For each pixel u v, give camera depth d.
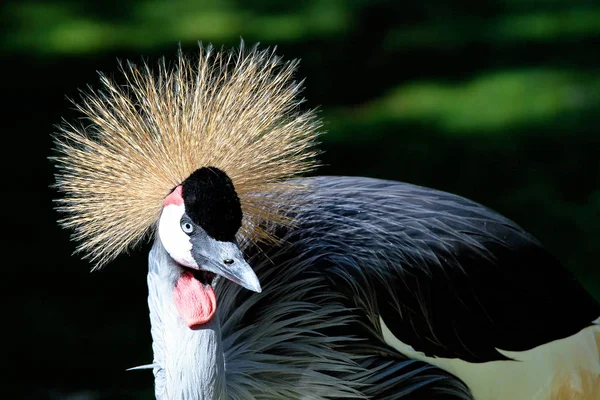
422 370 5.07
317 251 5.07
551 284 5.22
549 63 14.12
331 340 4.92
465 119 12.21
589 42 14.89
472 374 5.09
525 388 5.12
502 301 5.07
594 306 5.37
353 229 5.14
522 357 5.10
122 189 4.48
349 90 13.34
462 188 10.27
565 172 10.56
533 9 16.92
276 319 4.95
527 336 5.10
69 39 15.53
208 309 4.23
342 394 4.94
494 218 5.31
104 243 4.71
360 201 5.30
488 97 12.92
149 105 4.57
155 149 4.43
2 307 8.31
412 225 5.16
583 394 5.19
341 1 17.47
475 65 14.25
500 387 5.11
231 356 4.82
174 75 5.21
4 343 7.74
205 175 4.15
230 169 4.48
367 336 5.04
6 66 14.17
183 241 4.15
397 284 4.98
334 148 11.38
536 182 10.35
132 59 14.18
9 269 8.98
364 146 11.41
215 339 4.24
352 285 4.97
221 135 4.48
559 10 16.80
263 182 4.56
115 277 8.87
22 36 15.85
